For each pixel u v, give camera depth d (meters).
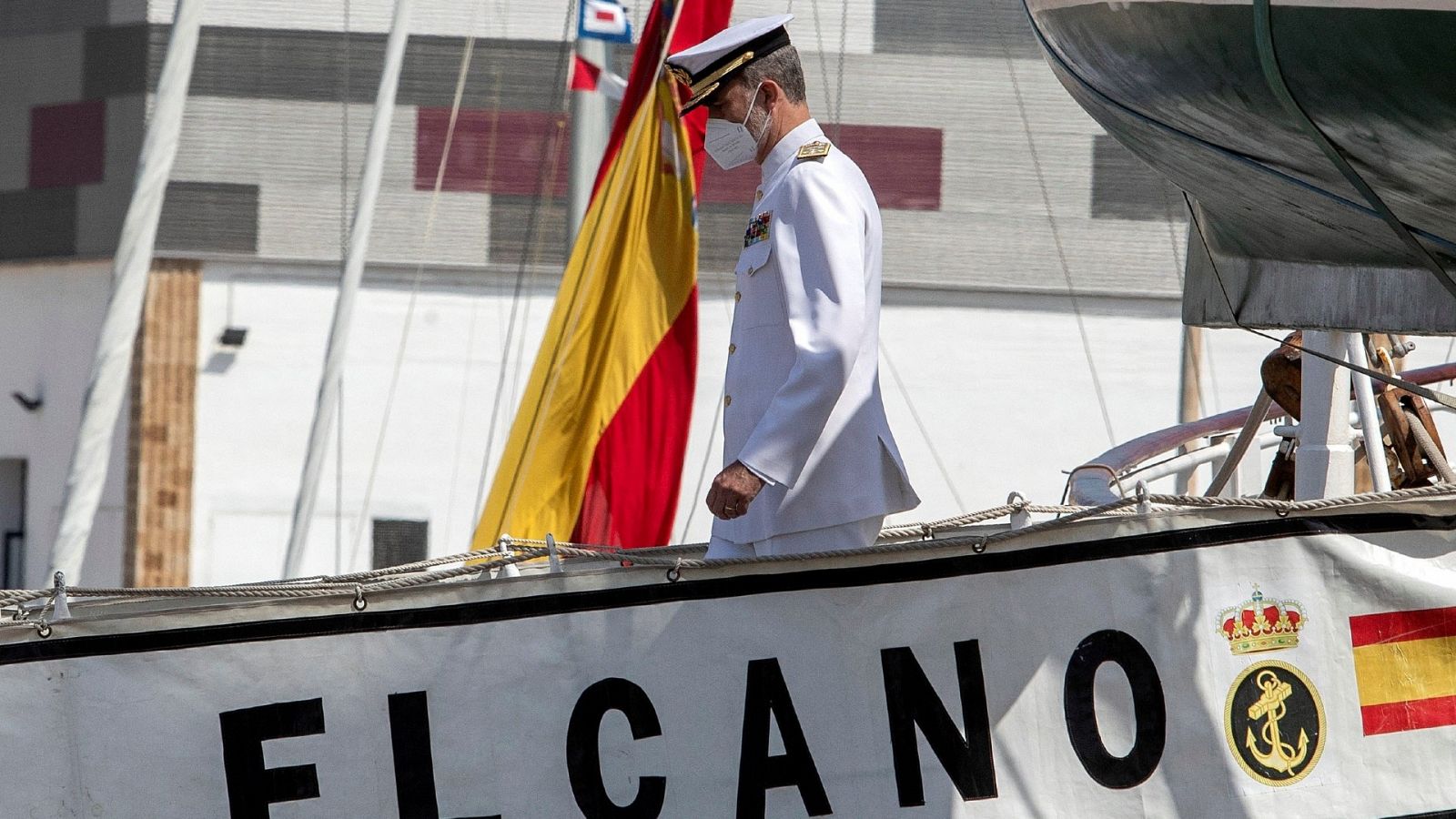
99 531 78.88
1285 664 14.06
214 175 79.25
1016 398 82.94
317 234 79.75
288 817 12.94
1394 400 20.67
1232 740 13.92
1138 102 14.79
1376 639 14.18
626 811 13.33
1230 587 14.09
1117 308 83.44
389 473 79.06
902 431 82.44
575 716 13.36
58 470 80.25
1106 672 13.90
